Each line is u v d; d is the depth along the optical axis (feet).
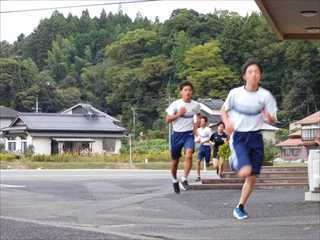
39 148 223.10
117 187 46.55
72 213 29.53
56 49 396.37
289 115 230.89
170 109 36.94
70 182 53.83
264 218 25.48
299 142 196.03
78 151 216.95
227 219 25.72
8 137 235.40
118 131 232.94
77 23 433.48
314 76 230.27
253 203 30.66
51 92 319.88
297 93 231.09
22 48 421.59
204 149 50.67
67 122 230.68
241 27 266.36
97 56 388.98
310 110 228.84
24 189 44.73
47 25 425.69
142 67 305.53
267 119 24.76
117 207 31.68
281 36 49.80
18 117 232.12
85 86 344.49
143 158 159.02
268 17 42.27
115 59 337.93
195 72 266.36
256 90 24.64
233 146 25.02
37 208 31.89
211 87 261.65
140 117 295.48
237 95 24.63
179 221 25.70
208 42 288.30
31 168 122.52
